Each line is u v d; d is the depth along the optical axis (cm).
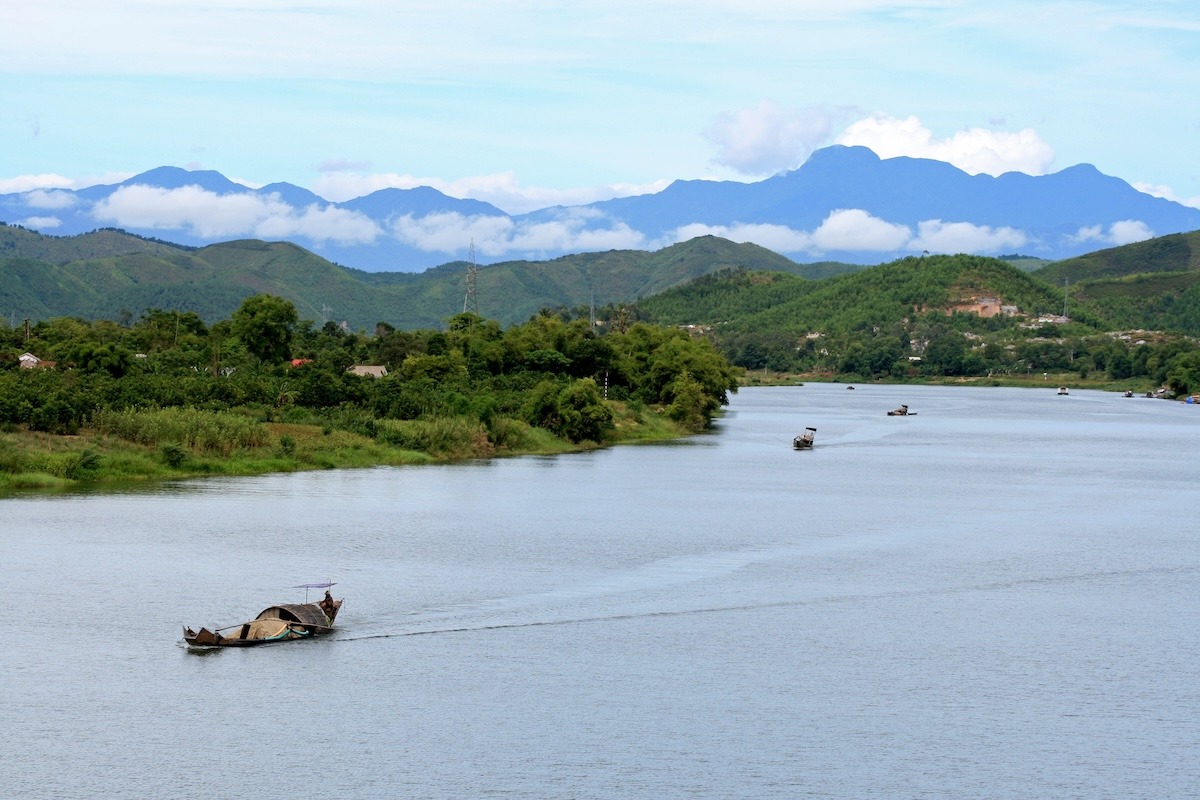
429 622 9244
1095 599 10281
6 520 12744
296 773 6519
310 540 12088
